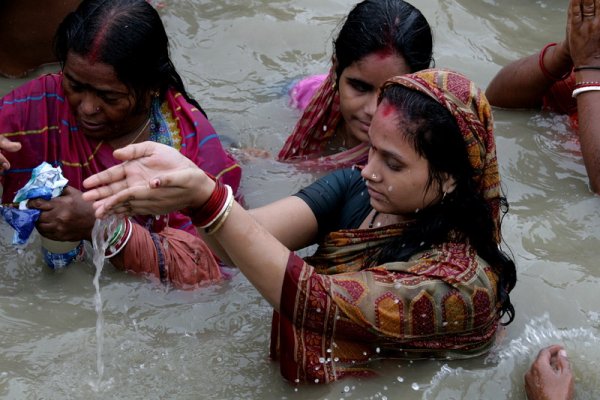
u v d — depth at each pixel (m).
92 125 3.96
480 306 3.26
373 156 3.25
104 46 3.73
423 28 4.25
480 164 3.25
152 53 3.90
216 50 5.98
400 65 4.19
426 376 3.37
